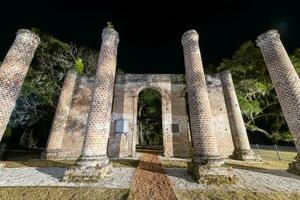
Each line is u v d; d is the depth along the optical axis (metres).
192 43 10.81
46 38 22.81
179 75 18.23
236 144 14.92
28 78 21.61
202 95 9.56
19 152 19.97
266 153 19.56
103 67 10.06
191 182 7.68
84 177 7.62
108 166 8.55
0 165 9.73
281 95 9.77
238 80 22.31
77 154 15.05
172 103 17.22
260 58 21.39
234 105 16.08
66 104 16.00
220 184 7.38
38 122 22.91
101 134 8.86
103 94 9.50
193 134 9.18
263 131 22.00
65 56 24.17
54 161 12.55
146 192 6.38
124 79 17.92
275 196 6.13
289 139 21.47
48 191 6.38
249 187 7.06
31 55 10.50
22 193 6.22
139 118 27.77
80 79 17.52
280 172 9.64
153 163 11.70
